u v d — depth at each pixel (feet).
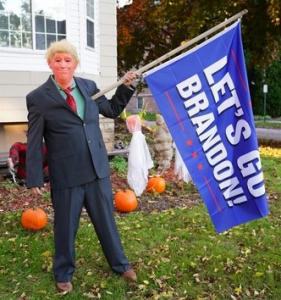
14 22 25.50
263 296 11.10
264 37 44.29
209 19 39.55
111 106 11.32
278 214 17.83
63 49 9.95
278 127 69.36
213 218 11.35
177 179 23.41
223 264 12.78
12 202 18.95
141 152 19.93
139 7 52.31
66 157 10.31
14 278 11.83
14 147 22.06
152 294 11.09
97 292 11.14
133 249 13.78
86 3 29.19
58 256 11.08
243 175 11.43
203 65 11.00
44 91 10.17
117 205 17.72
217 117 11.19
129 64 57.62
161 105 10.88
